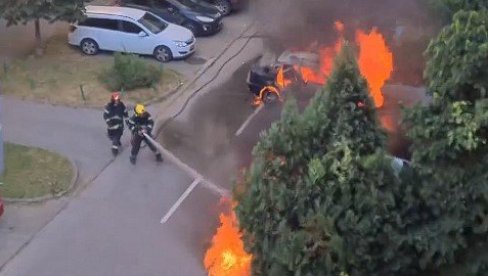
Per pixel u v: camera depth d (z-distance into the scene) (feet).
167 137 67.56
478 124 21.71
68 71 78.64
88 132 67.92
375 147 23.29
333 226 22.35
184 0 90.89
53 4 76.54
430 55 24.61
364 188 22.53
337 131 23.22
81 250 52.80
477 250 23.24
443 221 22.84
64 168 61.67
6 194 57.67
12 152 63.31
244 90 76.64
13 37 85.87
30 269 50.78
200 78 79.41
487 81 21.94
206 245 53.26
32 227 54.90
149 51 82.48
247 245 24.43
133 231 54.95
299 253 22.50
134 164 63.10
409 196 23.17
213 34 89.61
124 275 50.42
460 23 22.39
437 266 23.44
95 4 92.43
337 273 22.49
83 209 57.26
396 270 23.13
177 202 58.34
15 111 70.54
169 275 50.31
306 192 22.97
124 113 63.67
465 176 22.39
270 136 23.70
